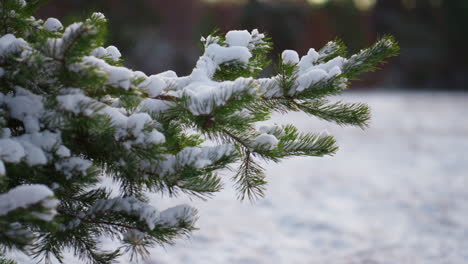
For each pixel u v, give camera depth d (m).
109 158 1.91
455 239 3.88
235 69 2.03
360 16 36.28
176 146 1.99
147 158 1.88
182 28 24.08
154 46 21.62
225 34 2.05
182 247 3.22
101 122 1.85
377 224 4.27
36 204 1.75
